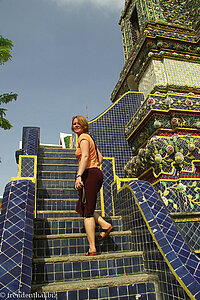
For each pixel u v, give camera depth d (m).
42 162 5.98
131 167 5.99
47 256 2.63
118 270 2.45
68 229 3.02
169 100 5.25
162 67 7.11
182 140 4.76
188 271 1.83
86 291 2.01
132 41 10.29
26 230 2.10
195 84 7.05
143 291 2.10
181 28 7.55
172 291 1.89
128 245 2.88
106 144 7.04
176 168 4.73
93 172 2.69
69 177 5.61
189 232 3.53
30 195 2.54
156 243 2.19
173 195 4.54
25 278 1.71
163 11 8.53
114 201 3.83
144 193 2.81
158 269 2.16
